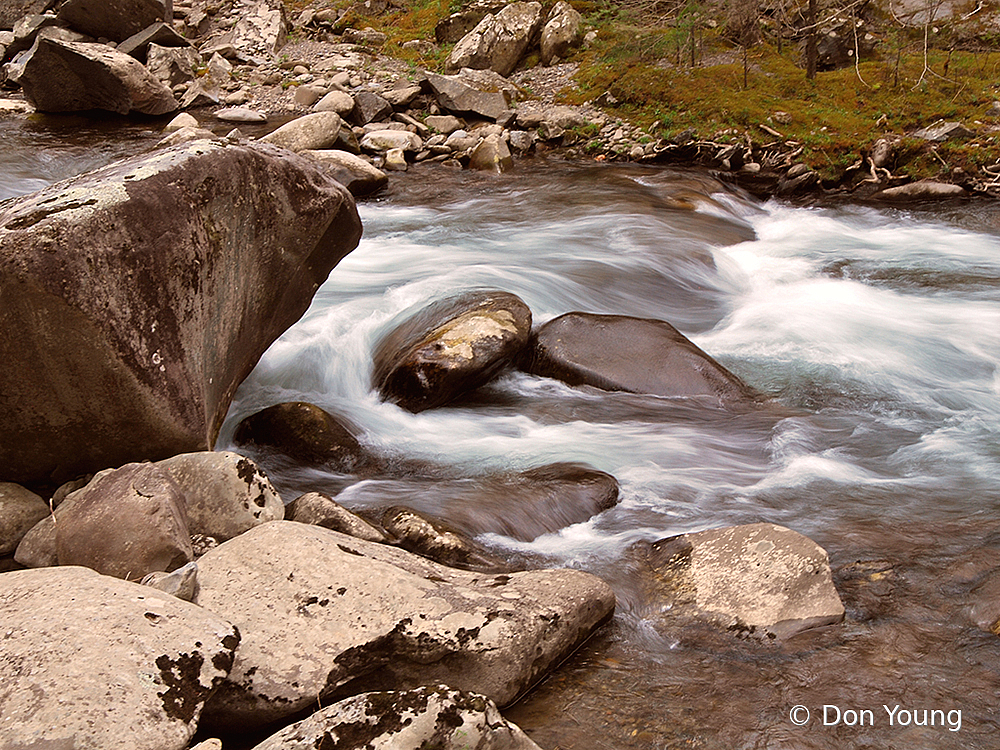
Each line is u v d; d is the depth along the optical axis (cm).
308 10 2011
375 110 1457
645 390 657
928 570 453
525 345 690
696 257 933
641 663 395
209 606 364
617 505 520
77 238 417
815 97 1403
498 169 1280
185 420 470
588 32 1669
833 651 397
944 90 1393
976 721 355
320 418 576
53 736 268
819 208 1168
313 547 396
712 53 1574
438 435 605
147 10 1725
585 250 933
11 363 423
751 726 354
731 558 446
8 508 446
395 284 815
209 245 484
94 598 328
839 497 530
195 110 1590
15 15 1877
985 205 1150
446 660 361
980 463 570
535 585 407
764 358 732
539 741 347
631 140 1366
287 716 339
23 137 1396
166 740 284
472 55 1603
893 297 868
